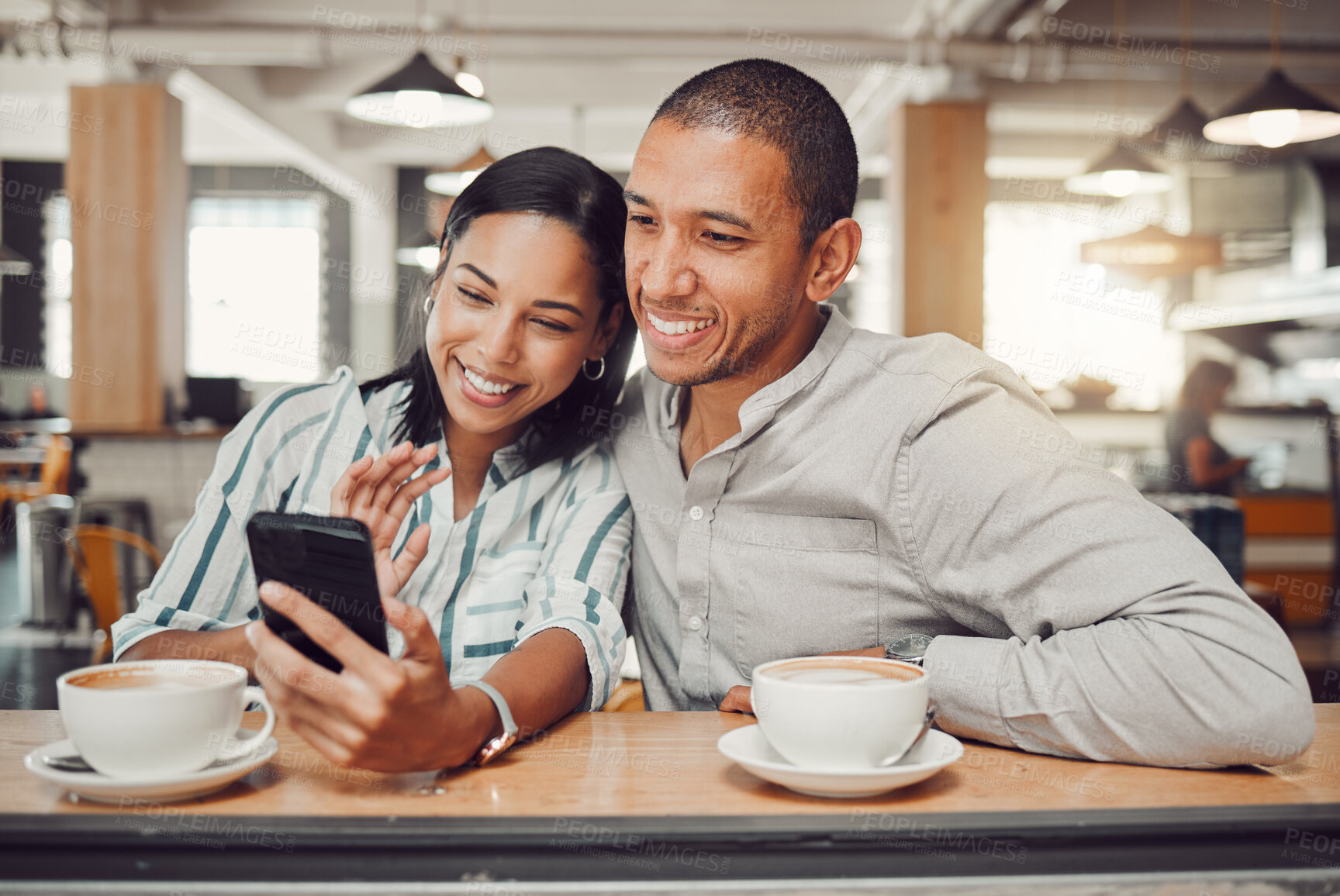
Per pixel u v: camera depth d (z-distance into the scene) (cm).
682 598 118
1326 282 675
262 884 63
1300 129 384
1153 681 83
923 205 569
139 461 503
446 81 378
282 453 120
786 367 112
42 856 63
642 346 108
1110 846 66
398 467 95
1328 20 608
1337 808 71
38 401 948
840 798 74
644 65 588
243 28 538
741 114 97
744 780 79
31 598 502
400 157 930
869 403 109
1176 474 550
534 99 754
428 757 75
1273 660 82
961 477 102
